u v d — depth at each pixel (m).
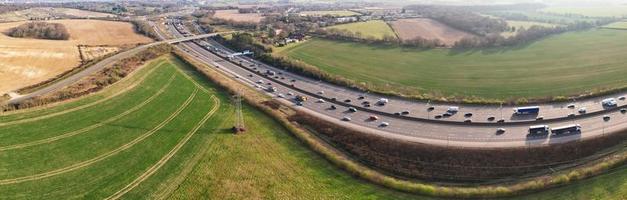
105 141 111.75
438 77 164.50
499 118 119.50
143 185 92.62
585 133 107.06
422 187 89.38
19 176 95.38
